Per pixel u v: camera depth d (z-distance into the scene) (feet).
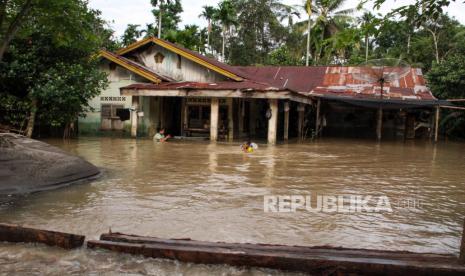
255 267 12.68
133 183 25.49
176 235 15.75
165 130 67.56
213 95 55.11
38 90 47.44
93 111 62.85
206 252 12.91
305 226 17.20
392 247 14.97
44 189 23.00
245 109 70.64
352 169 33.83
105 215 18.25
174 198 21.62
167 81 63.57
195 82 63.62
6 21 28.66
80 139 56.95
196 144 53.26
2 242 14.67
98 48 54.34
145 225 16.92
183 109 65.31
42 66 49.49
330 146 55.88
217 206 20.10
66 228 16.42
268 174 29.94
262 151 46.47
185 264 13.00
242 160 37.68
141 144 51.70
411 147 58.70
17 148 24.50
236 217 18.26
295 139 68.08
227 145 52.49
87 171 26.94
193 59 65.77
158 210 19.19
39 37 48.21
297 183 26.58
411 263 12.08
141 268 12.69
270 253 12.87
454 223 18.24
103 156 38.58
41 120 53.98
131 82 63.00
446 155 48.32
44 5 27.76
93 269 12.59
